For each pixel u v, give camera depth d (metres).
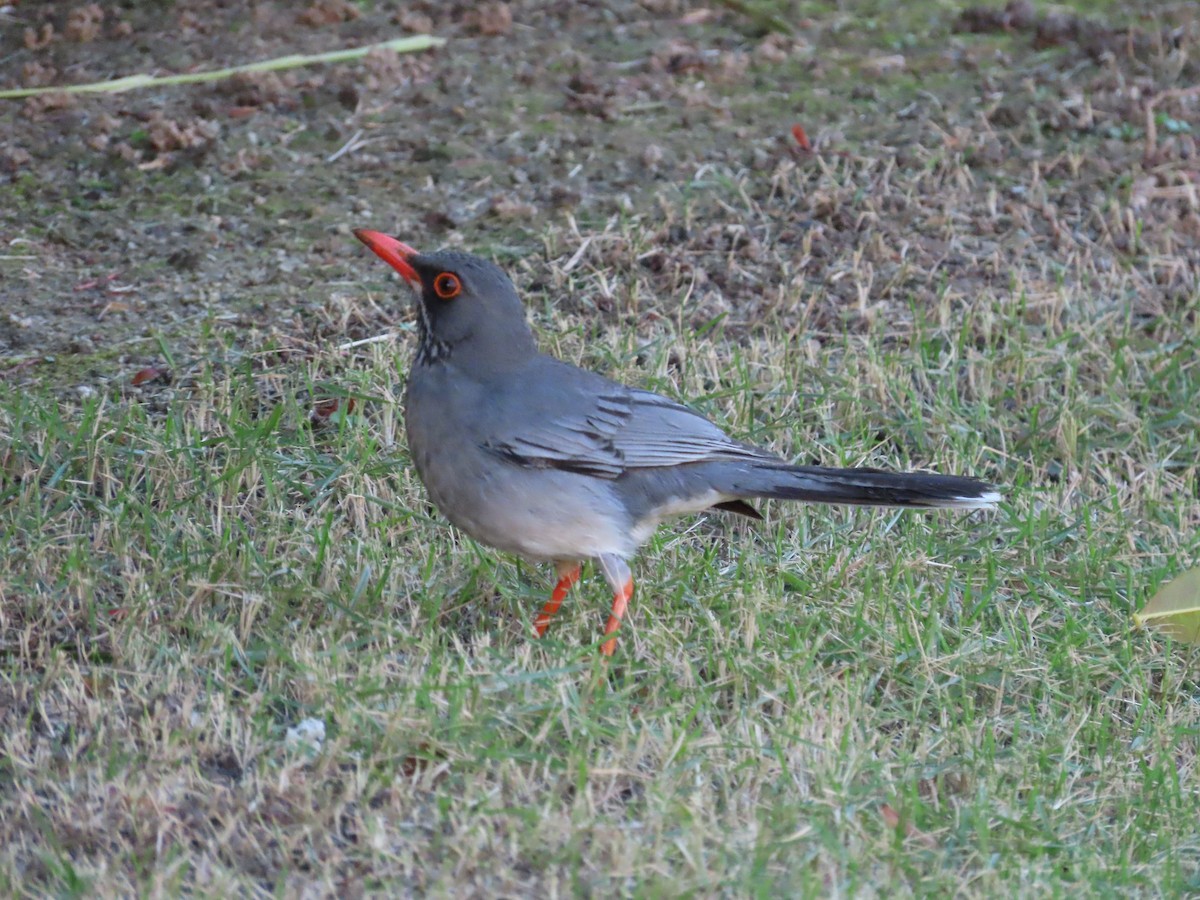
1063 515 12.16
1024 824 8.73
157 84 17.17
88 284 14.11
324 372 13.03
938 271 14.84
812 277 14.70
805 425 12.98
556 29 18.98
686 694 9.65
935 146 16.61
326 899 7.84
